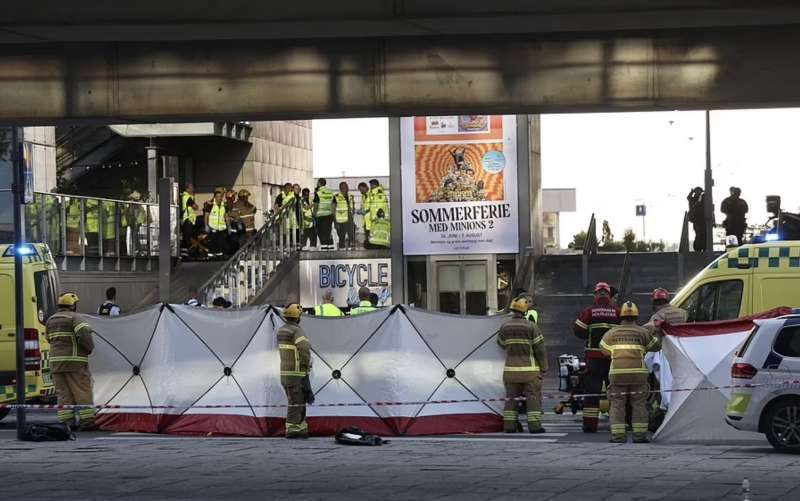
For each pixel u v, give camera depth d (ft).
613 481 75.87
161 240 140.05
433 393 108.37
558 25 90.48
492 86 98.58
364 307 129.90
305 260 205.98
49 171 210.18
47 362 125.18
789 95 96.27
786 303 111.55
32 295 123.65
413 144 194.18
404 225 194.49
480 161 192.34
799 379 89.56
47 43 101.81
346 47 99.96
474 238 192.54
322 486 75.77
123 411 113.60
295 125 293.43
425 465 85.46
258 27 89.97
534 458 88.74
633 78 97.50
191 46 101.55
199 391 111.55
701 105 97.50
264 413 109.81
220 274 182.70
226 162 264.31
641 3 86.69
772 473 78.74
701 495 69.62
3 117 102.27
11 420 130.31
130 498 72.02
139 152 252.83
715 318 113.29
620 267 193.06
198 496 72.49
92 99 102.01
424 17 87.81
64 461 89.86
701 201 209.97
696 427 98.89
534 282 190.39
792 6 85.51
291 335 106.11
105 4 89.40
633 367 98.43
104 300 191.11
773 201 183.32
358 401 108.47
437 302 193.98
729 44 96.73
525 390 106.83
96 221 190.80
